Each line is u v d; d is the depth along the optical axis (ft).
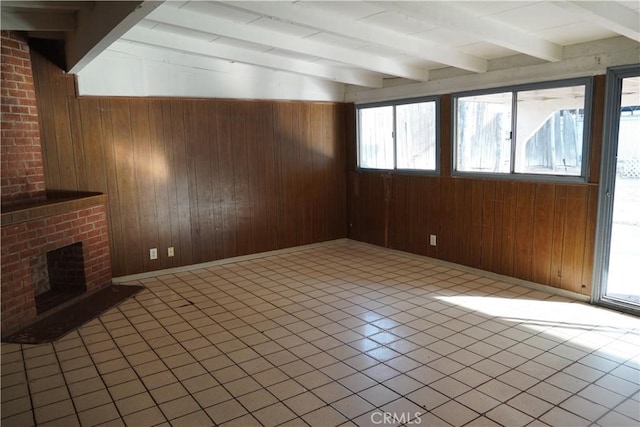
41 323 12.23
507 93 14.73
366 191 20.75
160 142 16.46
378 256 19.40
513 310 12.75
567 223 13.48
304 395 8.61
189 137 17.08
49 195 14.47
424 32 12.32
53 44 14.10
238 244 18.84
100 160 15.34
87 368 9.82
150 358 10.25
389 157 19.53
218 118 17.69
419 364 9.73
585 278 13.24
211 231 18.04
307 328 11.79
